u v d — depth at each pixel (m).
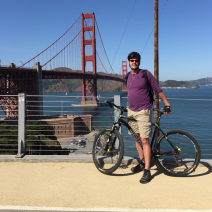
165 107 2.75
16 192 2.38
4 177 2.78
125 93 140.75
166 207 2.07
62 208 2.03
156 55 4.42
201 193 2.36
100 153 3.02
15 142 10.47
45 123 24.41
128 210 2.00
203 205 2.11
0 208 2.03
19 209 2.02
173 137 2.88
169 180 2.69
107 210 2.00
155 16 4.41
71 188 2.48
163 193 2.36
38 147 10.92
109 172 2.80
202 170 2.99
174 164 3.04
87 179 2.72
